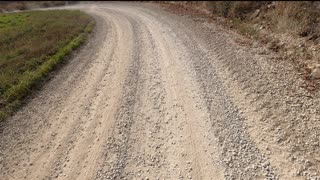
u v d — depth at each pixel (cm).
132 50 1295
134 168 588
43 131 729
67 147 664
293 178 524
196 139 655
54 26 1717
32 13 2430
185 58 1126
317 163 552
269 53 1062
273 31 1251
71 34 1530
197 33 1464
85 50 1342
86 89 940
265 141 622
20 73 1018
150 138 675
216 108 765
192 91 867
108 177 569
